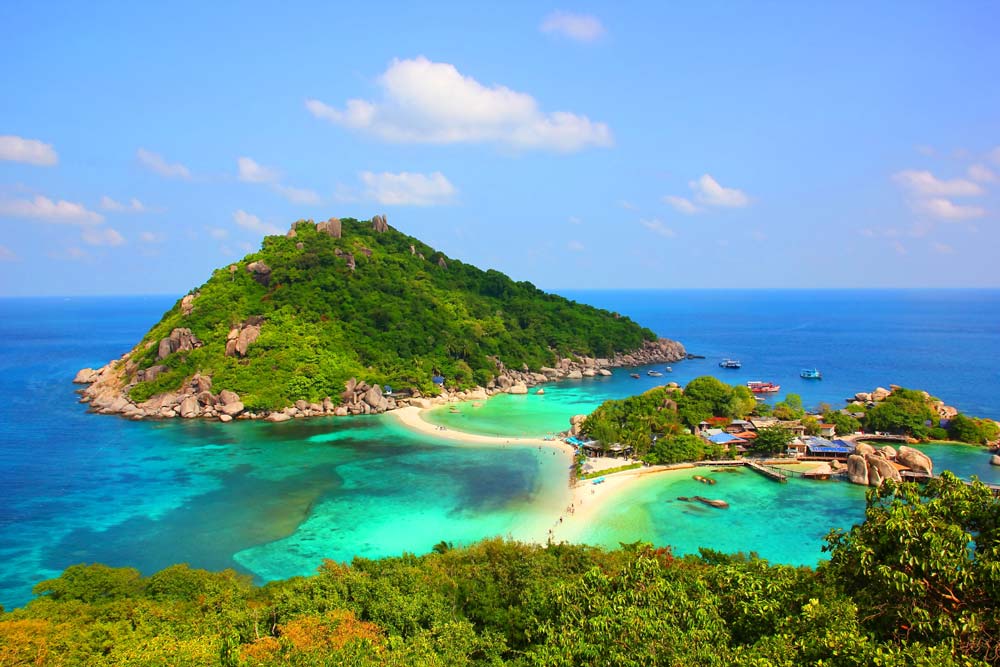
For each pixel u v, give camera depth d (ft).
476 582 145.79
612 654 73.92
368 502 260.83
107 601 156.35
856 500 259.60
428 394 499.10
